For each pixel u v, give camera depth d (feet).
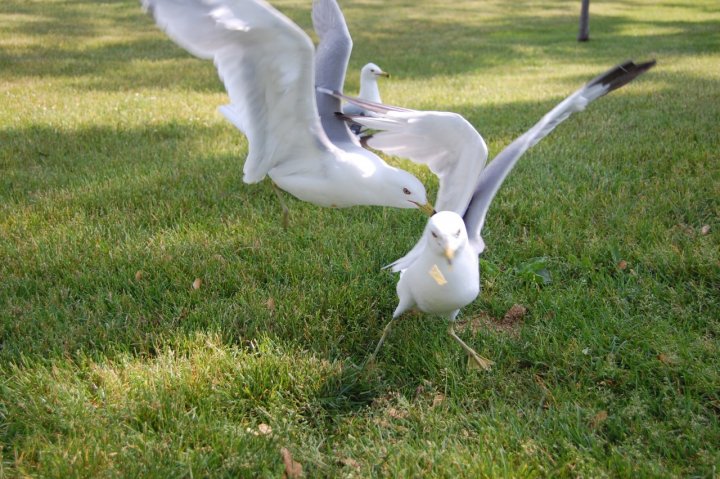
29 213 6.93
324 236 6.60
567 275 6.10
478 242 5.05
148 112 10.77
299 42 4.76
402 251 6.45
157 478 4.00
